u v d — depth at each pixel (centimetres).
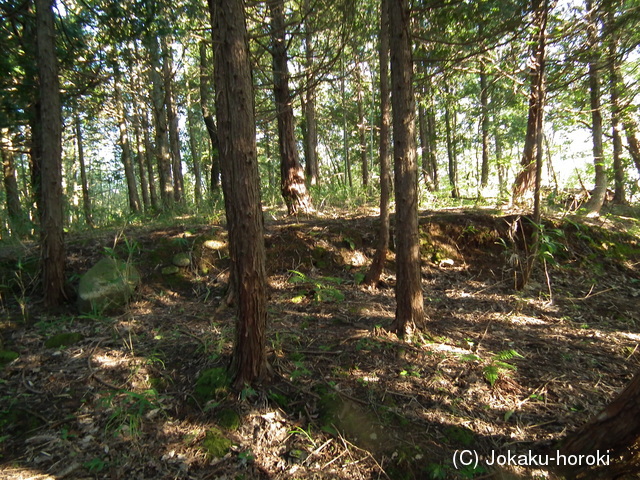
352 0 550
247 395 296
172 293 503
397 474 243
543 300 511
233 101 268
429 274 580
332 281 529
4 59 512
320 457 255
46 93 439
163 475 244
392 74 358
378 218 666
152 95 1048
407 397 303
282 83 693
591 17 555
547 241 485
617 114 783
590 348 383
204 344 366
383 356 352
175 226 630
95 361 353
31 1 484
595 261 613
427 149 1412
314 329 411
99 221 722
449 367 339
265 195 906
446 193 881
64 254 464
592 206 793
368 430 271
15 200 585
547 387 316
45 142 442
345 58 885
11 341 387
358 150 1888
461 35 540
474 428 277
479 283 564
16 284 484
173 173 1235
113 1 535
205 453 257
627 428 216
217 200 756
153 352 363
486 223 641
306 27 643
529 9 486
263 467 249
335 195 859
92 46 636
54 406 299
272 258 566
